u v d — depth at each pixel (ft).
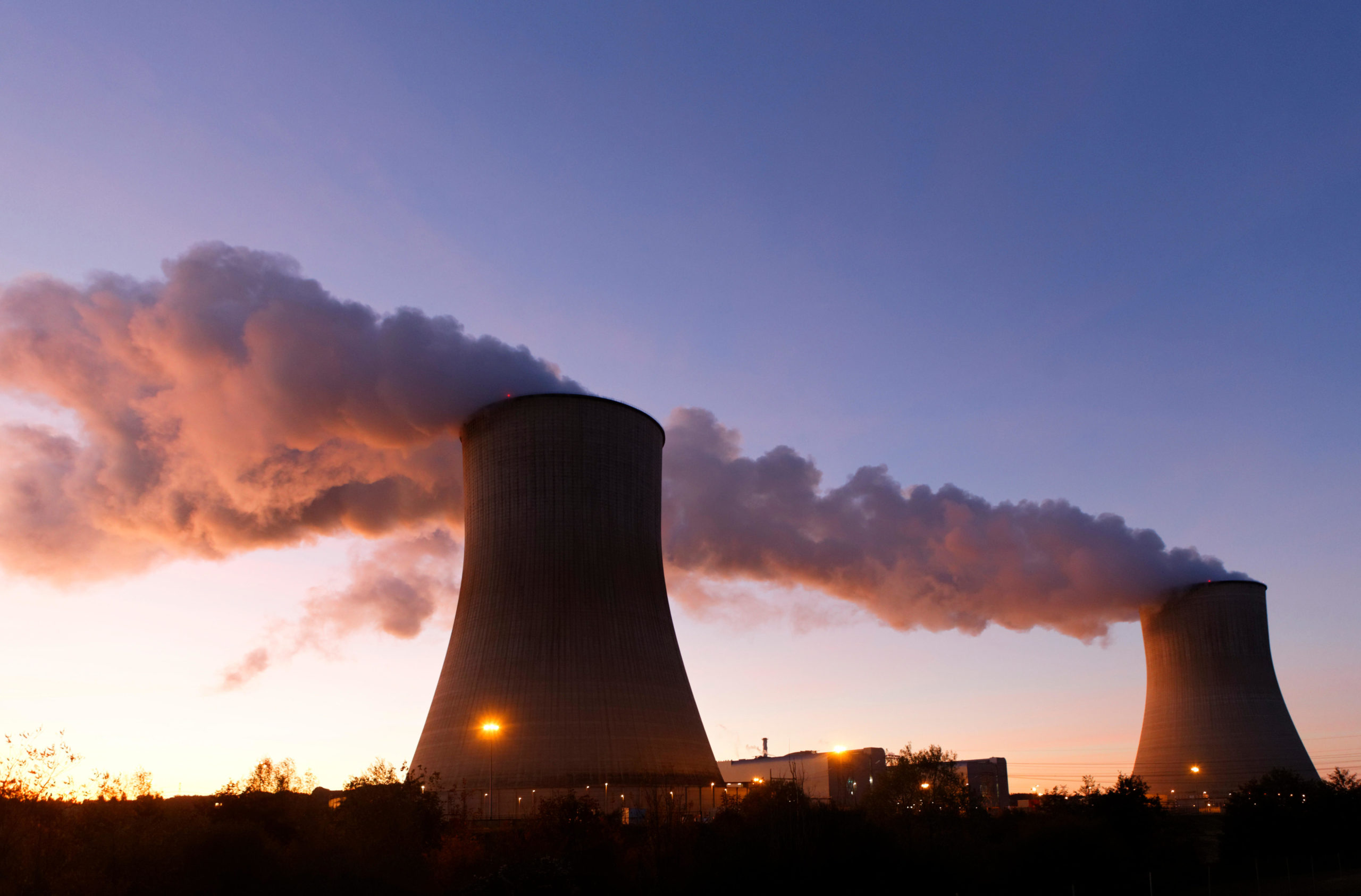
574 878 95.96
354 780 102.73
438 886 90.58
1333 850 153.48
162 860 71.67
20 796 69.26
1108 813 134.41
